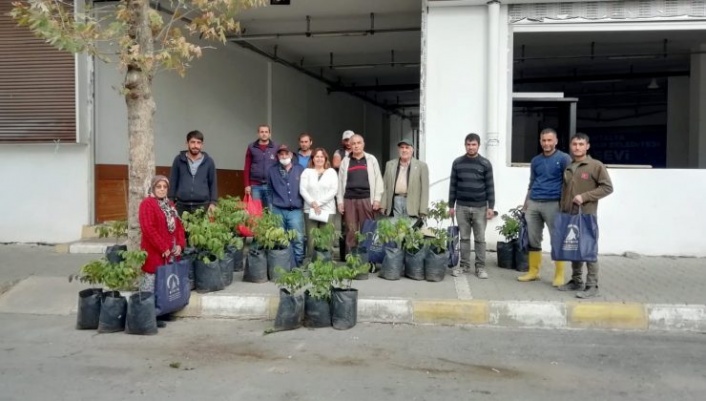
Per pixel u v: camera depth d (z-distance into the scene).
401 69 18.27
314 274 6.70
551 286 7.79
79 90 10.60
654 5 9.63
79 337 6.44
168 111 12.43
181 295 6.92
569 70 16.95
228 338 6.39
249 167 10.00
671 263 9.24
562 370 5.40
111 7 10.05
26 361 5.66
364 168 8.74
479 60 9.98
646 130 20.98
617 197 9.83
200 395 4.79
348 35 13.88
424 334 6.55
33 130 10.67
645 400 4.70
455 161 8.39
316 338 6.38
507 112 9.98
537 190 7.84
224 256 7.79
